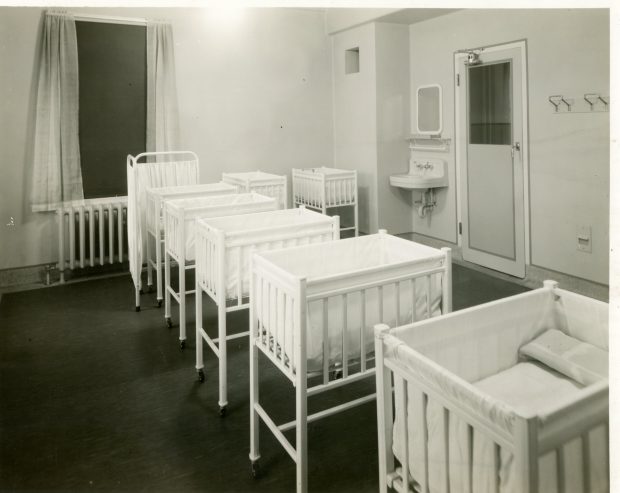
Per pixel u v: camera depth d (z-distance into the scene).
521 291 3.76
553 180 3.57
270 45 4.89
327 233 2.46
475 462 1.14
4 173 3.92
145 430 2.17
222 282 2.21
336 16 4.98
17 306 3.67
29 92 3.91
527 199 3.78
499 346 1.64
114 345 3.02
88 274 4.37
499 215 4.05
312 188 4.67
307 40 5.08
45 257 4.14
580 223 3.42
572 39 3.33
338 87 5.20
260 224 2.85
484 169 4.14
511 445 1.01
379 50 4.66
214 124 4.71
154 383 2.57
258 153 4.96
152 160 4.42
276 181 4.41
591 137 3.28
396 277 1.79
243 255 2.30
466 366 1.57
